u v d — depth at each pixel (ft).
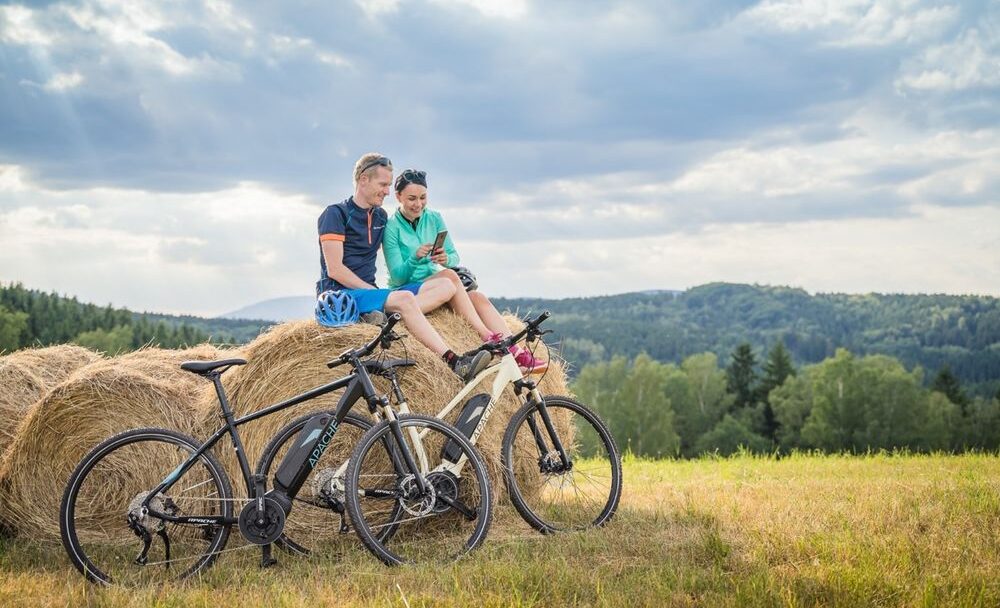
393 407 19.45
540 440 19.76
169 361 22.47
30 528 20.48
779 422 269.85
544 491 24.14
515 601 13.89
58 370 22.84
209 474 18.26
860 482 26.89
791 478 29.68
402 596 13.88
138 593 15.16
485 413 18.95
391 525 17.67
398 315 17.38
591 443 130.82
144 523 16.92
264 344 20.04
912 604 13.41
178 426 20.44
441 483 17.69
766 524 18.80
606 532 18.83
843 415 249.96
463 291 21.47
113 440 17.08
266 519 16.93
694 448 260.21
